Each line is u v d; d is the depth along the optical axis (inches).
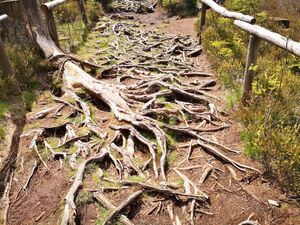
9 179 145.3
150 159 154.3
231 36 311.6
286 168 138.3
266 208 129.2
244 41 311.3
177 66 291.4
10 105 199.0
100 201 127.6
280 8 484.4
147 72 272.8
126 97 211.3
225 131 182.5
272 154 145.6
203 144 166.9
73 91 225.1
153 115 192.1
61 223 117.2
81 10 448.1
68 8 478.6
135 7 653.9
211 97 222.8
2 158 155.4
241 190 139.5
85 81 226.4
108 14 602.5
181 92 220.4
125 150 158.7
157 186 135.6
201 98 216.5
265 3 483.5
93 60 303.3
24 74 233.3
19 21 265.3
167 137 171.2
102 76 268.1
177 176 148.0
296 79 209.5
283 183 138.6
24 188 140.6
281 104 178.2
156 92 219.6
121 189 135.6
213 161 158.1
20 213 129.4
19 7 262.5
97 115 197.8
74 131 176.9
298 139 150.3
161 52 336.8
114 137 168.7
